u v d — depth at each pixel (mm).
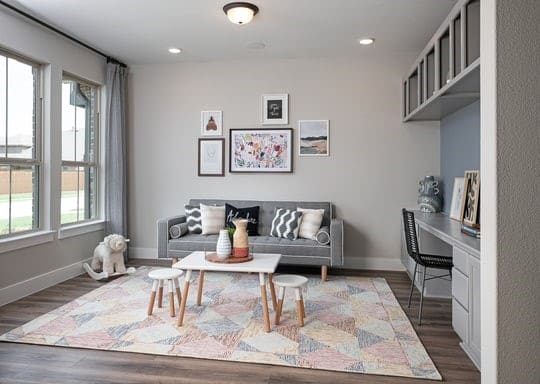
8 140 3436
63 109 4176
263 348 2436
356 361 2273
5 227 3412
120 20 3592
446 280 3502
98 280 4016
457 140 3828
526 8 1585
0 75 3352
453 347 2482
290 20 3570
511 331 1601
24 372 2135
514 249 1599
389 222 4629
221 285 3838
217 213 4492
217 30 3836
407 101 4367
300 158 4777
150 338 2572
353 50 4441
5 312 3053
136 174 5102
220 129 4922
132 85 5070
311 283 3979
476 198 2920
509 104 1597
